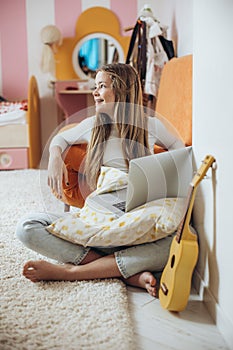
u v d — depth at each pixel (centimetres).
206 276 154
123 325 132
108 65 182
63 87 436
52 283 161
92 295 151
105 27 449
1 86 461
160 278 169
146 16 332
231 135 125
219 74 135
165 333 134
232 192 126
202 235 159
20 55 457
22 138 394
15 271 172
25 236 169
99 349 121
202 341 130
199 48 159
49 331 129
